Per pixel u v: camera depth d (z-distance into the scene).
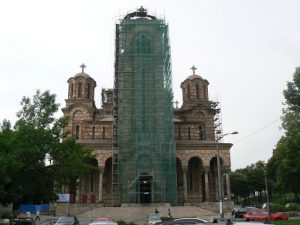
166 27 65.50
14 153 29.38
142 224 41.47
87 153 40.62
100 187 58.91
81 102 70.00
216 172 65.38
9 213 48.69
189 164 66.00
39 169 33.53
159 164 57.22
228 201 59.19
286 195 115.06
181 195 63.16
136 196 55.31
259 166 114.69
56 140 35.28
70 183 36.78
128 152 58.06
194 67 76.38
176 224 21.27
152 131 59.47
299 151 53.75
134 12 68.81
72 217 30.61
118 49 67.81
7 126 34.25
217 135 64.88
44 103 35.78
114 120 64.06
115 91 66.81
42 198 34.38
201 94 73.81
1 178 28.12
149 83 62.28
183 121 69.88
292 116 51.19
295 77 49.97
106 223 21.83
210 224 7.88
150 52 64.06
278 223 36.91
